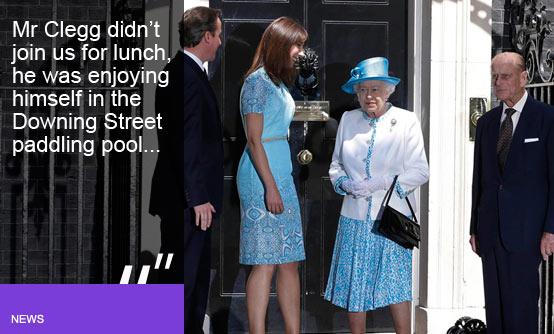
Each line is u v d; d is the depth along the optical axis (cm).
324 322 997
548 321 891
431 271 964
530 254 790
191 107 805
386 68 846
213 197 825
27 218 901
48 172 977
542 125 786
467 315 963
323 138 990
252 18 977
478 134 830
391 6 992
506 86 790
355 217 846
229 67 975
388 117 849
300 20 984
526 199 788
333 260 867
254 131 842
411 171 841
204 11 816
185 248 830
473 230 841
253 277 873
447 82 955
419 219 980
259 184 856
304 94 986
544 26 900
